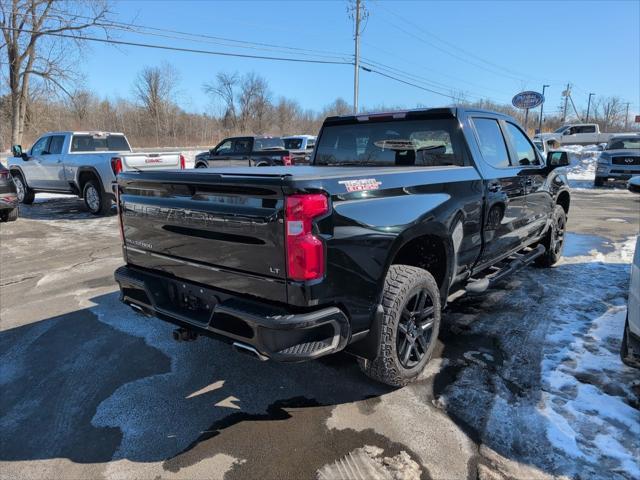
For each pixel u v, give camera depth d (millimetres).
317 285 2420
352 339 2707
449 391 3217
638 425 2807
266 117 73562
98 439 2791
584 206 12523
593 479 2387
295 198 2346
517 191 4512
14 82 32812
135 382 3428
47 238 8492
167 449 2689
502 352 3770
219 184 2625
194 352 3895
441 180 3354
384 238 2746
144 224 3266
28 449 2711
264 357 2535
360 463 2529
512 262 4797
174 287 3162
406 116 4082
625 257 6719
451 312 4625
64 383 3436
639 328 2938
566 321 4359
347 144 4555
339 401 3137
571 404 3029
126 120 60062
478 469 2471
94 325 4492
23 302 5148
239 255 2617
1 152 35500
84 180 11133
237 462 2564
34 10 30734
